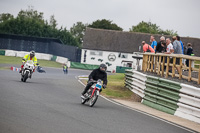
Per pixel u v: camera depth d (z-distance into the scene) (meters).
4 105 26.34
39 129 18.95
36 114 23.80
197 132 25.19
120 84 62.44
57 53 181.88
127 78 55.81
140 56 63.12
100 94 47.59
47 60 176.88
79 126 21.12
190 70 35.91
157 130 23.27
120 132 20.78
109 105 35.22
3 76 59.62
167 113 34.75
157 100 38.00
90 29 195.62
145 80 42.88
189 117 31.41
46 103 30.39
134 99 44.44
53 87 48.59
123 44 189.62
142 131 22.11
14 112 23.62
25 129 18.58
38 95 36.22
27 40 195.62
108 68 188.12
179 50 41.66
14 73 73.94
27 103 28.97
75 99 36.94
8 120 20.52
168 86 35.94
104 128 21.44
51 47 191.88
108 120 24.83
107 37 192.38
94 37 191.88
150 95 39.47
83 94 33.09
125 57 187.75
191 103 31.31
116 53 187.75
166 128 24.70
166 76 40.47
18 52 174.50
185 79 38.12
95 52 188.12
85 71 134.50
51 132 18.50
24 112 24.11
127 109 33.41
